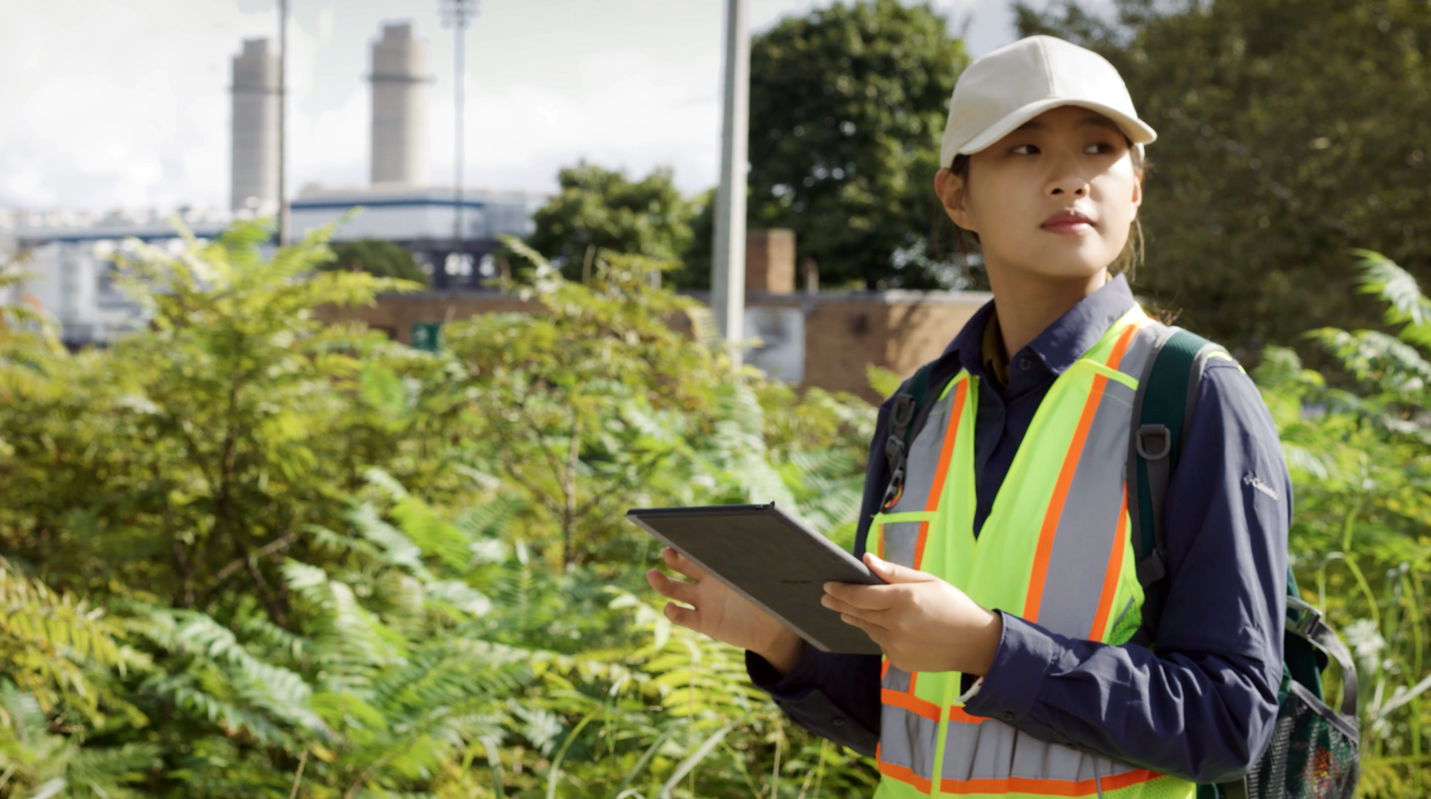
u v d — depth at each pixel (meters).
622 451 5.57
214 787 3.68
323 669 3.96
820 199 34.41
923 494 1.35
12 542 5.82
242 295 5.18
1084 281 1.34
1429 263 14.63
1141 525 1.17
